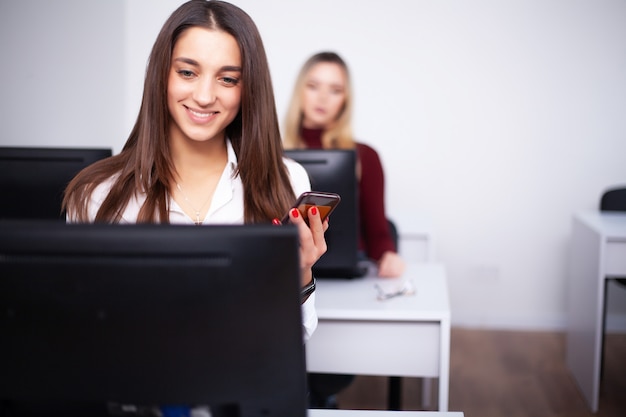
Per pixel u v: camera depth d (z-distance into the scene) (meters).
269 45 3.91
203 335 0.72
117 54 3.68
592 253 2.82
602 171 3.85
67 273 0.71
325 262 1.99
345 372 1.93
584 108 3.82
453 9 3.82
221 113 1.22
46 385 0.75
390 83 3.90
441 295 2.02
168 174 1.27
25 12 3.38
